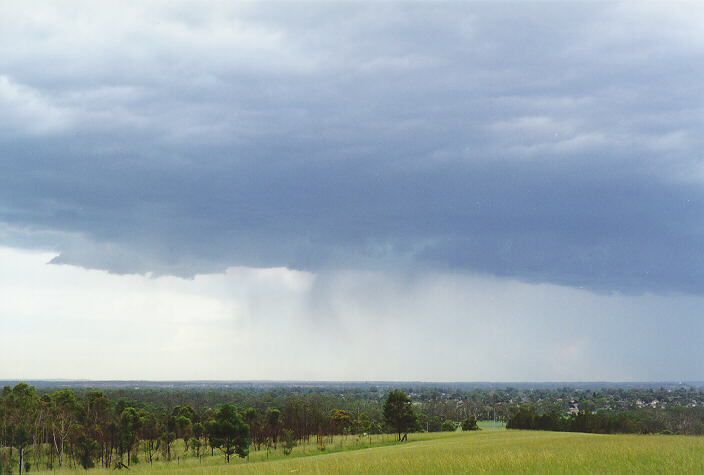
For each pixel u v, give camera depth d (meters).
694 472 25.97
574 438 68.12
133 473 54.56
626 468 27.75
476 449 52.38
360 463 38.06
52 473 64.62
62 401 87.12
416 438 105.38
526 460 33.78
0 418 79.31
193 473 39.41
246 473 35.34
